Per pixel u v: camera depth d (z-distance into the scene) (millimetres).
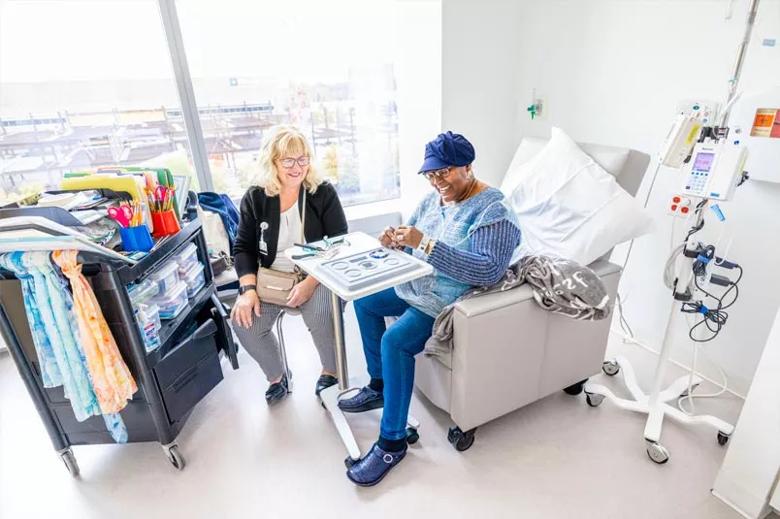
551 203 1623
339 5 2516
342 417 1600
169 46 2242
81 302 1162
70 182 1398
